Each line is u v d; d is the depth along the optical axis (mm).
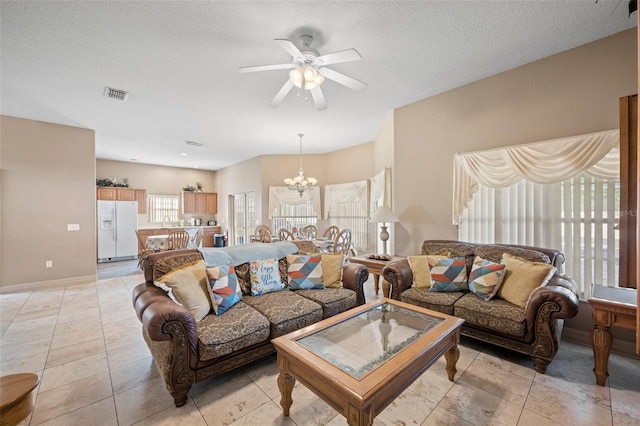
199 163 8180
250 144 6008
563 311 1890
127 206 6891
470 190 3141
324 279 2865
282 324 2129
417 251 3699
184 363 1705
